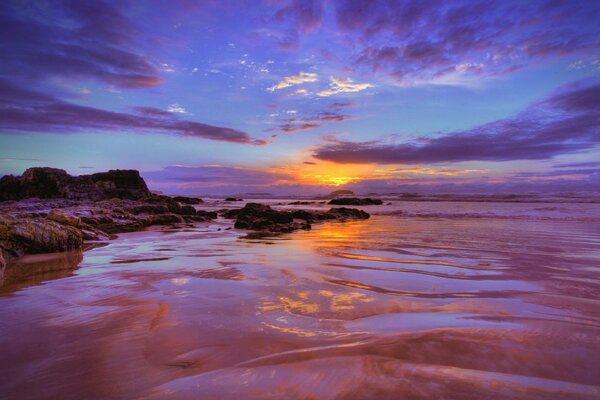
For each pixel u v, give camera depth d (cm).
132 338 373
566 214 2203
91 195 3027
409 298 523
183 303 495
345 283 611
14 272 734
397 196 6234
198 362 317
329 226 1852
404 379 272
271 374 287
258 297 525
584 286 591
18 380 290
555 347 336
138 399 258
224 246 1106
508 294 545
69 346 355
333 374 283
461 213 2508
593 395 252
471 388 259
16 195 2922
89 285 609
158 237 1377
